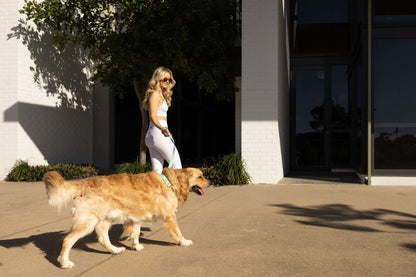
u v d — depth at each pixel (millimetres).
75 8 12914
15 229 4949
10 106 11336
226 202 6891
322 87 13547
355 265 3381
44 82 12516
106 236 3893
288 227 4883
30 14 11367
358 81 11484
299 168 13602
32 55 11938
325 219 5348
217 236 4461
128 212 3812
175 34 10641
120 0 11484
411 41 9234
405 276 3105
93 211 3631
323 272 3215
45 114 12547
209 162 10148
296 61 13688
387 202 6656
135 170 10742
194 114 18875
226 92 12336
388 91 9281
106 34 11867
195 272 3256
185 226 4980
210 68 11758
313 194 7746
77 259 3699
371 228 4781
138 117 16109
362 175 9891
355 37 12023
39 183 10438
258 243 4141
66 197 3570
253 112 10000
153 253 3867
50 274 3262
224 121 19234
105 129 15344
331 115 13438
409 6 9227
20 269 3398
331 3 13484
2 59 11383
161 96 4750
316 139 13539
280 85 10508
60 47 11906
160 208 3902
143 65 10844
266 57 9953
